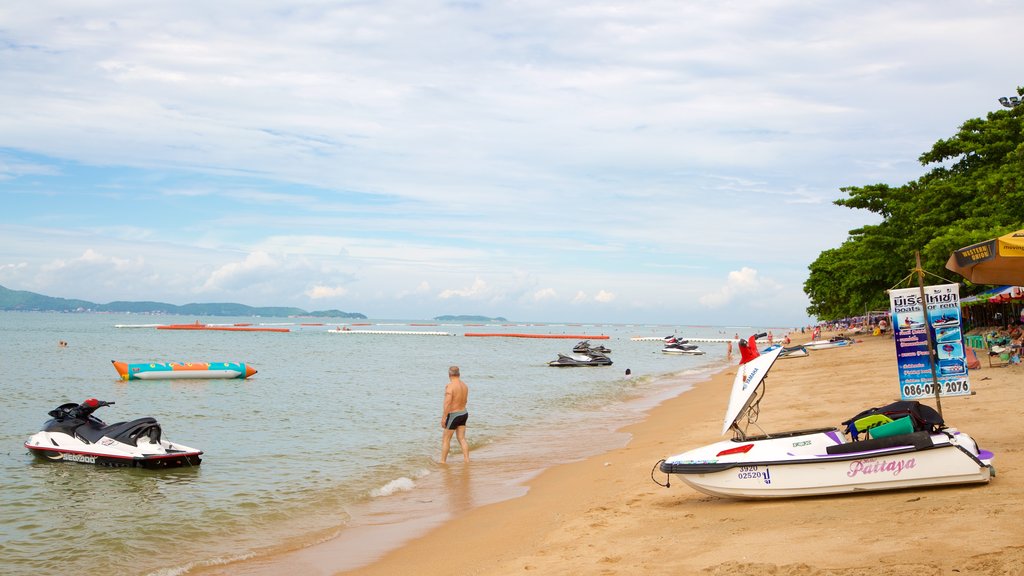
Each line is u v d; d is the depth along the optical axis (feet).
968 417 45.78
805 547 22.95
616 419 79.36
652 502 34.06
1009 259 30.78
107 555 31.68
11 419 77.61
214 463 52.95
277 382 132.36
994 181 119.85
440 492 44.24
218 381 134.10
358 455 56.80
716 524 27.55
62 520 37.29
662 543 26.22
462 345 341.82
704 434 57.67
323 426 73.26
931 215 142.92
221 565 30.35
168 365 132.46
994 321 151.43
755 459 29.66
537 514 36.14
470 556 29.60
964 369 36.42
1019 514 23.44
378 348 298.56
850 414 58.44
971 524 22.97
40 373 144.66
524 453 57.72
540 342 395.14
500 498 41.96
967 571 19.06
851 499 28.07
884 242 172.45
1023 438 37.32
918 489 27.94
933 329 36.83
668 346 265.95
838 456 28.50
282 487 45.29
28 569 29.78
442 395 108.17
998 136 139.13
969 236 110.01
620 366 189.98
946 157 153.48
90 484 45.62
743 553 23.31
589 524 31.27
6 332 395.14
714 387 117.39
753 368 31.35
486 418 80.94
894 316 37.27
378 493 43.83
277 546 33.14
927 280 146.10
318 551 32.27
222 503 41.04
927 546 21.38
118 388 118.83
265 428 71.67
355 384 128.26
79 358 194.80
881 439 28.40
